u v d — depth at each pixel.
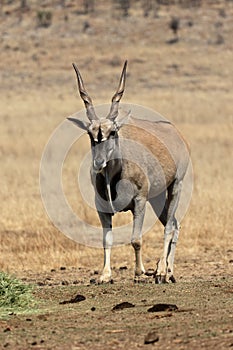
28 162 116.06
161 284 39.16
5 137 150.75
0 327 30.14
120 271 47.38
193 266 48.53
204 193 72.62
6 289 34.69
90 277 45.69
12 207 70.06
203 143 141.62
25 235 57.88
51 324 30.47
